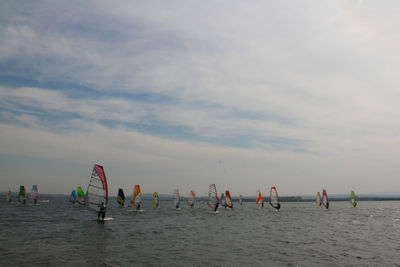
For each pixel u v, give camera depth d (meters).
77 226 30.30
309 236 24.77
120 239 22.03
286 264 14.73
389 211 69.00
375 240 22.61
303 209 80.00
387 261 15.51
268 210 72.12
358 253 17.53
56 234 24.19
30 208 66.50
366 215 52.78
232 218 44.62
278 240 22.45
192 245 19.91
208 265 14.39
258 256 16.53
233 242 21.36
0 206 73.25
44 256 15.84
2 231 25.70
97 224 32.56
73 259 15.22
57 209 64.06
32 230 26.64
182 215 50.19
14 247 18.33
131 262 14.77
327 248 19.12
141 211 60.25
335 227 32.03
